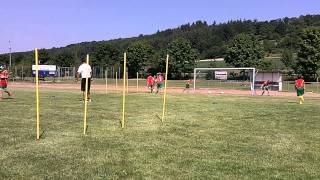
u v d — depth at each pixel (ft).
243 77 214.07
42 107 60.08
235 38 387.55
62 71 292.81
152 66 394.93
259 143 35.78
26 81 257.14
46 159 28.60
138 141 35.27
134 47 400.06
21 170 25.91
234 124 46.47
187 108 62.59
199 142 35.50
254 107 67.00
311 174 26.32
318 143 36.37
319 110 64.69
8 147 31.86
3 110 55.67
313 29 307.58
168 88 193.88
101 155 30.07
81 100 73.72
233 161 29.17
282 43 596.29
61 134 37.63
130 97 85.71
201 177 25.23
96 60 454.81
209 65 431.43
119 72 311.06
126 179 24.61
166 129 41.78
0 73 85.40
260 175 25.90
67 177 24.76
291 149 33.65
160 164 27.96
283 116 55.11
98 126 42.60
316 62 302.66
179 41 379.35
